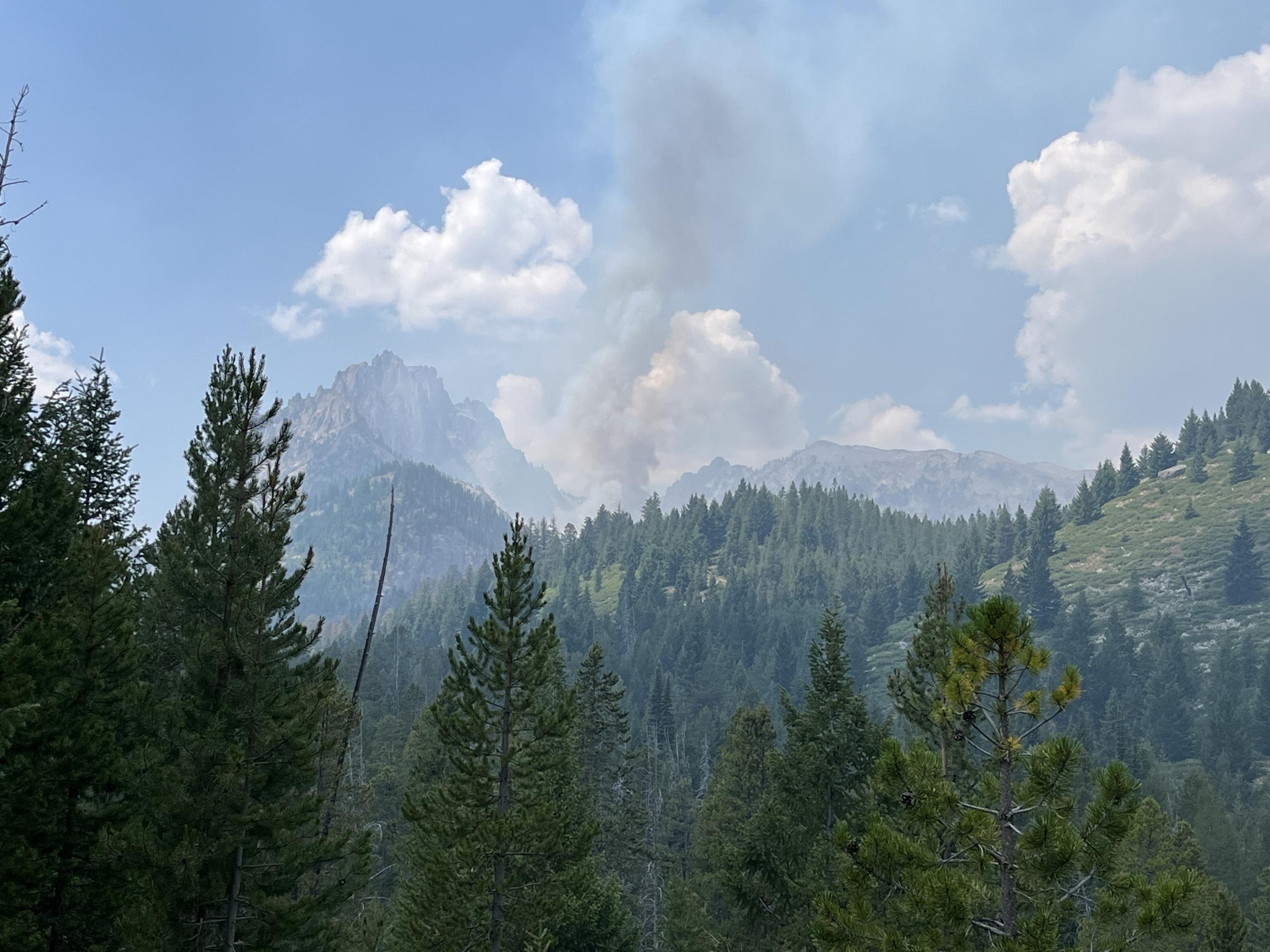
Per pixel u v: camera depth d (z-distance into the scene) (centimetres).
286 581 1764
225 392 1839
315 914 1808
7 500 1552
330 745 1781
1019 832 993
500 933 2102
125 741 1727
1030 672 1010
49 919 1488
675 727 11194
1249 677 14288
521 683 2264
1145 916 910
